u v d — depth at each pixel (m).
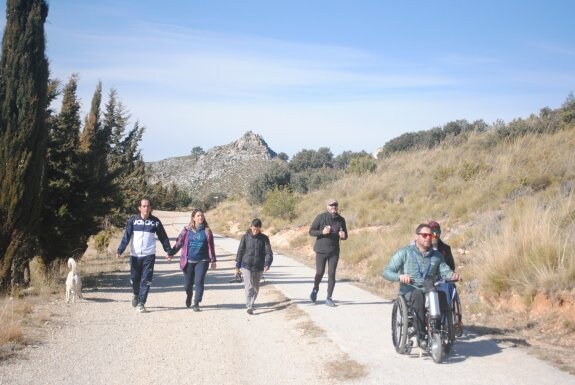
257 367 7.05
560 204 12.59
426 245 7.26
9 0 12.27
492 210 15.40
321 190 31.22
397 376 6.31
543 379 5.97
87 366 7.14
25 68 12.08
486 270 10.18
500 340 7.75
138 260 10.82
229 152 159.38
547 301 8.81
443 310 7.00
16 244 11.96
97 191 15.05
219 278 15.75
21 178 11.87
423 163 24.88
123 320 9.95
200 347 8.08
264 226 28.78
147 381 6.57
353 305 10.68
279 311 10.62
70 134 14.67
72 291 11.56
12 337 8.13
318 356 7.36
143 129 29.92
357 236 18.28
